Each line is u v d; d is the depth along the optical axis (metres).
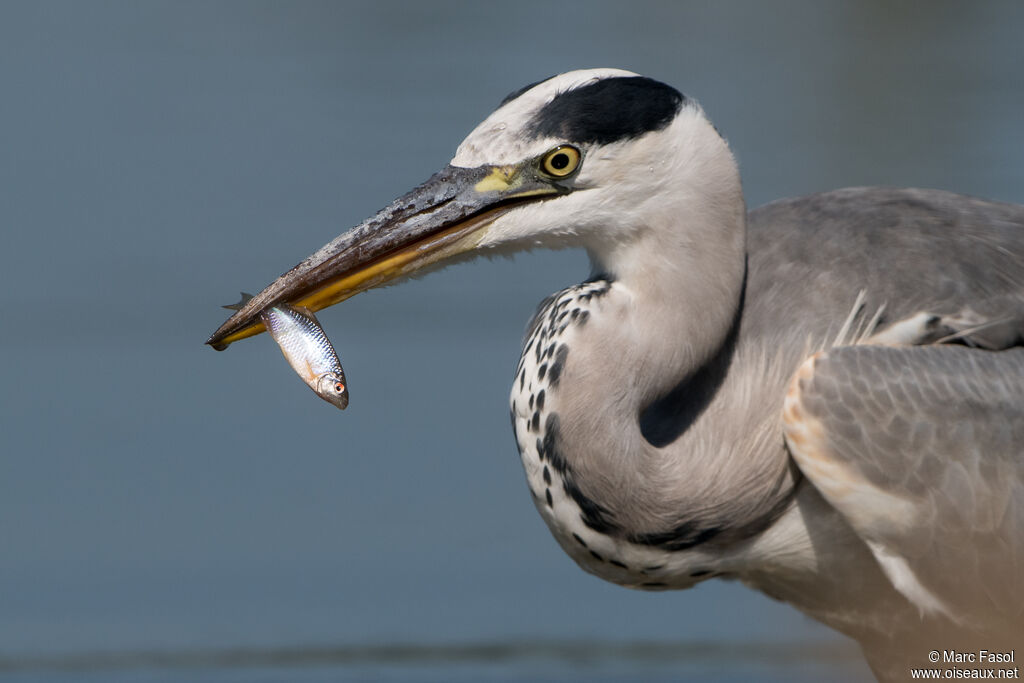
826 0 25.48
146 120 19.27
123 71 21.02
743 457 7.95
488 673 10.56
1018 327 8.07
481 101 19.72
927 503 7.64
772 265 8.31
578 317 7.73
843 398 7.65
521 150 7.76
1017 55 22.55
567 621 11.29
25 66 21.12
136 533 12.02
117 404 13.70
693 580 8.23
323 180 17.52
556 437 7.71
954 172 18.83
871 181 18.70
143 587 11.35
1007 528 7.73
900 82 21.33
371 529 12.22
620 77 7.78
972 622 7.88
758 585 8.78
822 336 8.05
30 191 17.17
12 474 12.69
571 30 23.45
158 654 10.56
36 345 14.50
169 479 12.71
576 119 7.69
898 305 8.10
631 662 10.71
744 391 8.00
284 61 21.45
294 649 10.84
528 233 7.84
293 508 12.47
